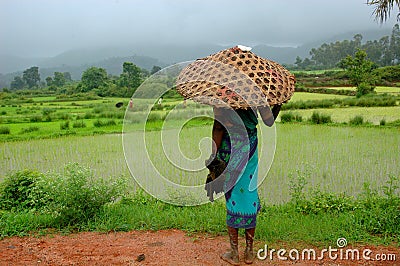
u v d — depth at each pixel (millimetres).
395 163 8602
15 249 3875
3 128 16078
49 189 4672
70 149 11211
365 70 39156
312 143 11211
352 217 4578
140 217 4613
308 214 5160
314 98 29438
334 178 7457
